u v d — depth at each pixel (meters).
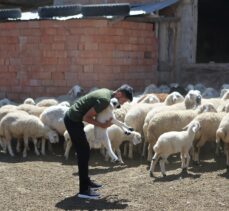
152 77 18.00
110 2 18.98
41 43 16.97
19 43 17.34
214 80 17.70
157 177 8.93
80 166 7.93
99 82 16.55
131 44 17.22
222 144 10.69
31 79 17.22
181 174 8.95
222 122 9.02
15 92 17.52
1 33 17.64
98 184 8.25
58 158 10.78
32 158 10.79
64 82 16.73
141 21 17.58
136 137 10.17
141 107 11.01
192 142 9.27
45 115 11.12
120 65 16.92
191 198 7.71
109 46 16.59
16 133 10.88
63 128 10.98
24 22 17.19
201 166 9.49
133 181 8.79
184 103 11.28
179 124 9.91
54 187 8.66
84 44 16.42
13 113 11.07
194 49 18.70
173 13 18.78
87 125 10.19
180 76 18.53
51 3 23.00
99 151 11.12
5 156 10.98
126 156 10.74
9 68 17.56
